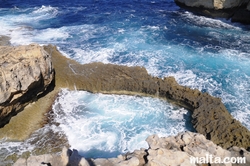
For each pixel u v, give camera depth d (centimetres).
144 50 3300
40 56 2370
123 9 4875
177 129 2178
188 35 3769
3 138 2070
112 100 2520
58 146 2016
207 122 2092
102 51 3253
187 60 3080
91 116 2319
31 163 1362
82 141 2061
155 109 2403
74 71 2730
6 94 2017
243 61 3045
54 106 2422
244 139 1895
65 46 3384
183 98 2386
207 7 4475
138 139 2081
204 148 1493
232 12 4431
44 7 4903
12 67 2112
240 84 2650
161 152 1409
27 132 2130
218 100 2297
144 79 2562
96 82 2605
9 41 3447
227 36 3750
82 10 4781
